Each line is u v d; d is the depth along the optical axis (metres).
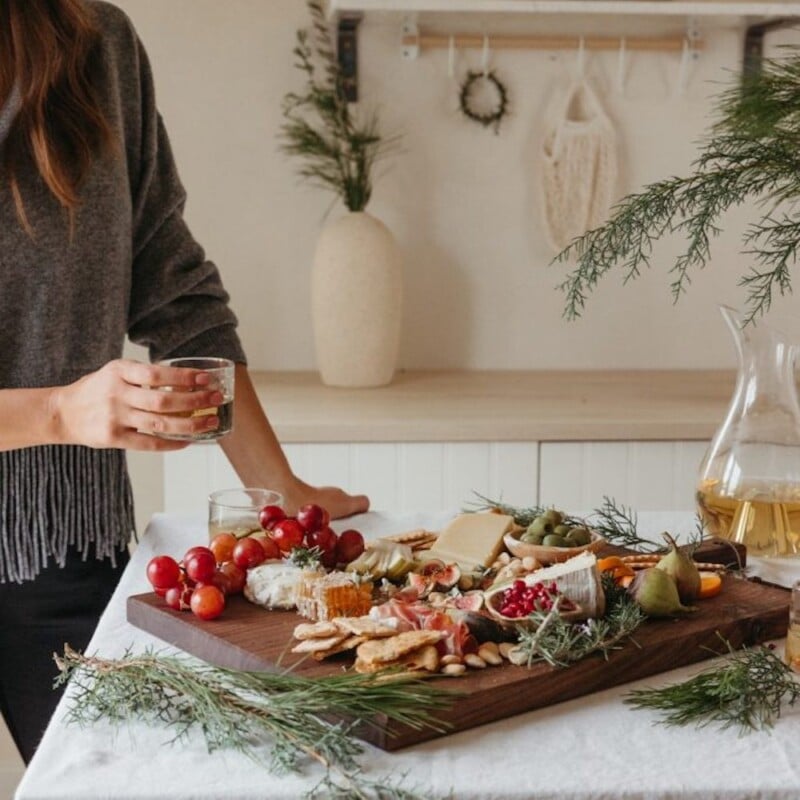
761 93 1.26
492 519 1.37
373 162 2.72
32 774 0.89
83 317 1.60
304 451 2.23
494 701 0.97
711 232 2.79
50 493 1.61
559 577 1.10
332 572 1.20
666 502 2.28
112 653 1.13
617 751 0.92
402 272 2.70
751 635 1.15
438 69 2.70
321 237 2.56
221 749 0.93
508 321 2.80
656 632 1.10
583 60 2.70
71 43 1.52
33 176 1.53
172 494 2.24
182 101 2.68
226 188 2.71
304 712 0.93
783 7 2.46
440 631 1.03
